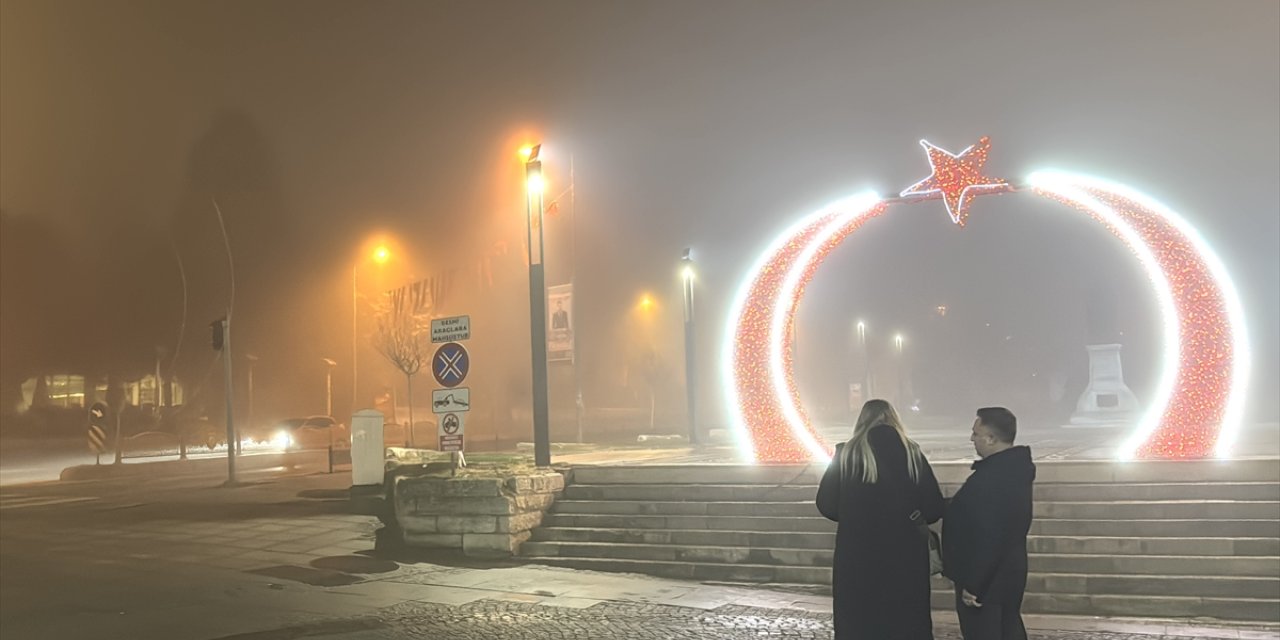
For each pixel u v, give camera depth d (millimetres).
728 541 12094
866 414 5426
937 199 14984
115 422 39219
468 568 12203
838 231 15898
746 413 17172
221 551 13758
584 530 12992
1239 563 9703
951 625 8844
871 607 5004
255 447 39562
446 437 14398
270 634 8797
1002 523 4992
